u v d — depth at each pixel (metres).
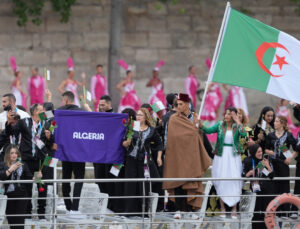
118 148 39.16
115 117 39.25
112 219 38.62
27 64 80.50
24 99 73.38
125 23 83.38
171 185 38.41
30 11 80.19
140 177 39.09
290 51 40.91
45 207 39.03
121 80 80.56
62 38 81.69
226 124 40.41
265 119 42.72
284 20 86.50
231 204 39.47
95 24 82.50
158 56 83.94
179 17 84.56
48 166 38.25
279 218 40.34
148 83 79.75
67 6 80.38
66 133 39.00
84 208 39.62
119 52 79.44
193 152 38.59
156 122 42.97
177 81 83.88
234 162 39.97
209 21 85.06
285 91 40.47
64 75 81.00
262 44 40.75
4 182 35.34
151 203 37.28
